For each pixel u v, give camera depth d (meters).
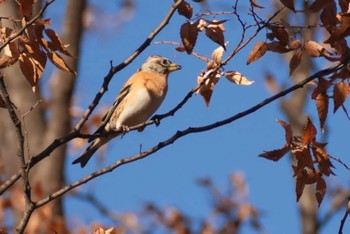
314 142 9.71
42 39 9.25
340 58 9.89
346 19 9.56
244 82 10.32
